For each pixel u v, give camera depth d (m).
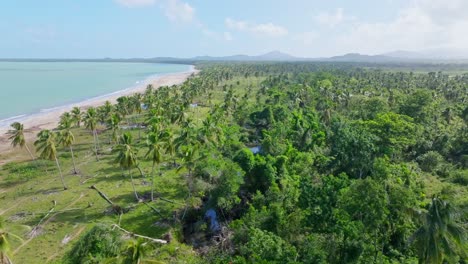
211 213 55.34
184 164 58.19
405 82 169.88
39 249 46.31
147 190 64.62
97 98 191.50
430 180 63.84
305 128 83.00
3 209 58.91
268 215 41.97
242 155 59.88
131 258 28.12
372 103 92.75
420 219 28.73
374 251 34.00
